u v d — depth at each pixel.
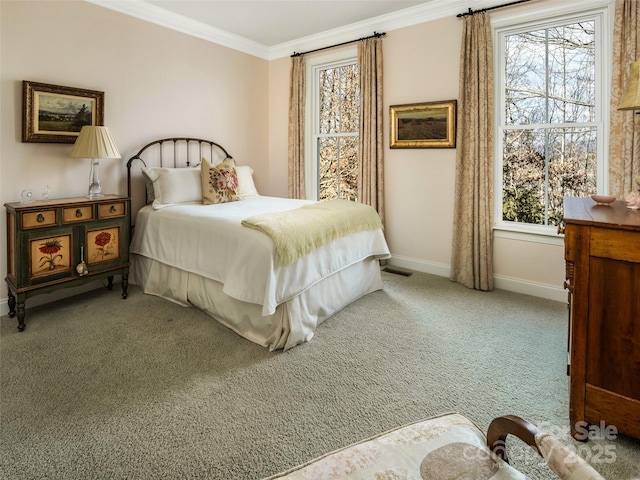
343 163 4.54
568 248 1.48
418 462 0.87
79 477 1.36
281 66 4.82
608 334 1.43
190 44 3.97
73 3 3.04
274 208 3.21
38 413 1.69
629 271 1.37
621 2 2.65
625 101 1.67
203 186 3.53
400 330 2.58
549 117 3.19
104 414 1.69
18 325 2.56
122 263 3.09
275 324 2.34
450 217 3.71
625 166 2.70
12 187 2.82
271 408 1.75
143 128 3.62
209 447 1.51
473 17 3.31
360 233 3.08
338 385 1.93
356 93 4.34
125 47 3.42
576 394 1.52
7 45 2.72
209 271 2.68
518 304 3.07
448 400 1.81
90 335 2.47
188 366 2.11
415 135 3.80
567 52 3.06
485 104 3.30
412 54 3.76
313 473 0.84
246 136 4.71
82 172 3.21
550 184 3.24
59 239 2.69
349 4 3.55
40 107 2.88
